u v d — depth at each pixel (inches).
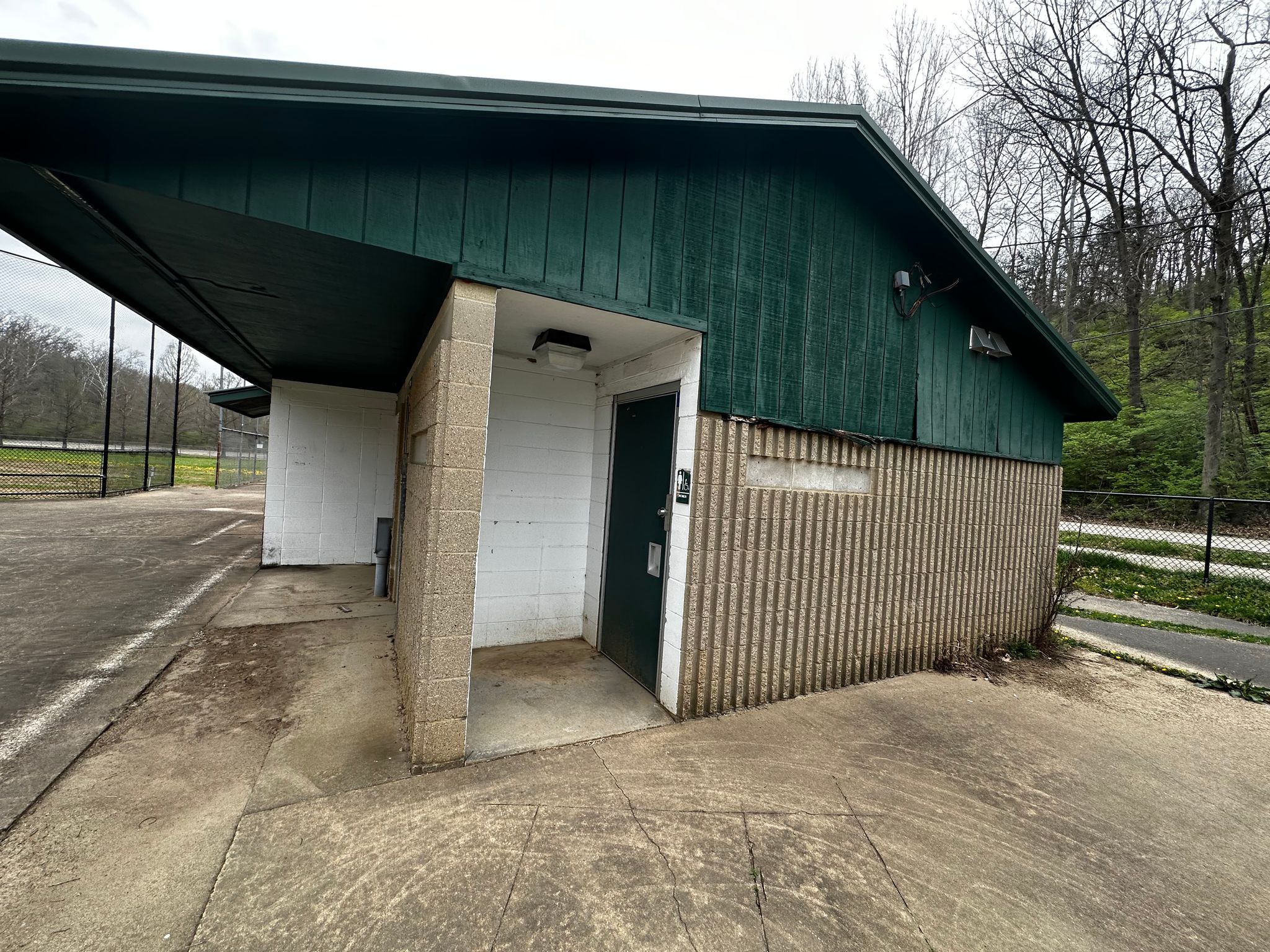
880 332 155.6
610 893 72.4
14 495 495.5
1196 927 73.0
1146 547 385.1
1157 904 77.0
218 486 690.2
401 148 90.7
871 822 91.8
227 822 81.6
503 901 69.7
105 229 92.5
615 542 159.9
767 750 113.9
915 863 82.5
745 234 129.7
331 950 61.3
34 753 98.0
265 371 258.7
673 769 104.0
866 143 132.6
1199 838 93.0
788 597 140.6
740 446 130.7
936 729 129.5
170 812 83.2
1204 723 141.3
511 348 154.3
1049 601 206.8
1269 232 536.7
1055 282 738.8
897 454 161.6
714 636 128.7
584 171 107.4
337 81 76.7
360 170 87.8
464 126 94.6
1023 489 197.0
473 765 100.6
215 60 70.6
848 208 147.6
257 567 270.1
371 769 97.5
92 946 59.7
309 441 279.1
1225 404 546.0
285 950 60.9
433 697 97.3
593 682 142.8
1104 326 704.4
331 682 134.5
